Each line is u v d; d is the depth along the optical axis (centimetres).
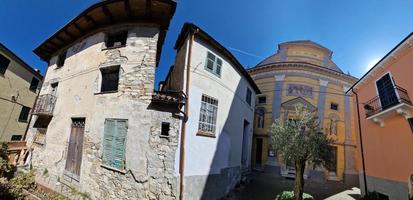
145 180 833
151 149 859
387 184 1036
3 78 1631
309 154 923
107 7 991
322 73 2089
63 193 926
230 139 1232
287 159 959
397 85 990
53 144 1121
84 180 920
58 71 1309
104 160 899
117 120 915
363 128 1288
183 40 1101
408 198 903
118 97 942
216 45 1112
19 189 931
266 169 1911
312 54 2277
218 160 1091
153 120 886
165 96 902
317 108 1989
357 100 1381
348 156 1908
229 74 1262
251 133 1717
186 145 909
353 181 1822
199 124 997
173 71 1238
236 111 1336
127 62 977
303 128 984
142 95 920
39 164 1159
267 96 2134
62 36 1262
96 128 953
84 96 1048
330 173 1856
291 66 2112
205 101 1046
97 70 1038
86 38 1188
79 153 982
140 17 1045
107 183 866
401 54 973
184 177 876
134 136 876
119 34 1094
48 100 1216
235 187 1278
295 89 2058
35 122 1343
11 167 1128
